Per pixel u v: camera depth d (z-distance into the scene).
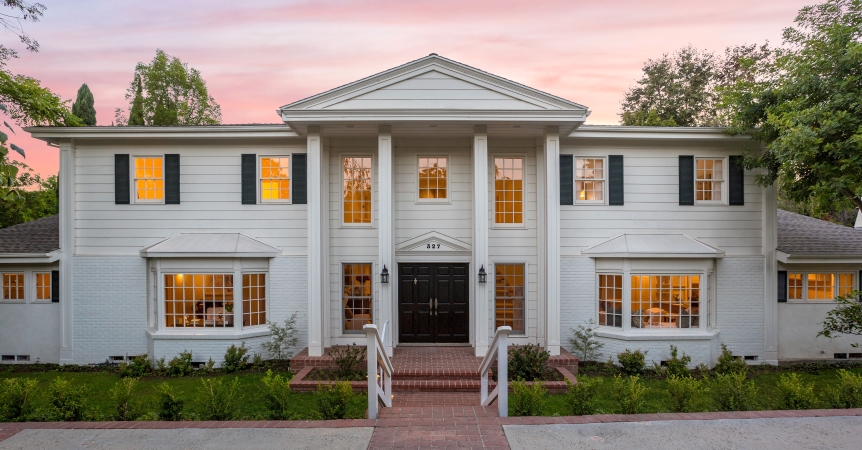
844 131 10.41
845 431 6.11
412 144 13.74
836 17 11.16
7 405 7.05
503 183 13.85
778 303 13.63
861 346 13.65
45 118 15.73
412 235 13.73
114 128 13.04
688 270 12.94
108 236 13.38
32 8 10.89
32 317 13.50
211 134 13.16
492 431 6.17
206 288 12.92
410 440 5.90
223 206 13.50
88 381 11.65
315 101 11.84
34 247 13.56
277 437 6.02
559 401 9.53
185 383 11.29
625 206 13.58
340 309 13.55
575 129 12.58
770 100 12.11
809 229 15.04
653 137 13.27
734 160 13.59
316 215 12.34
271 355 13.13
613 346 12.88
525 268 13.69
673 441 5.83
